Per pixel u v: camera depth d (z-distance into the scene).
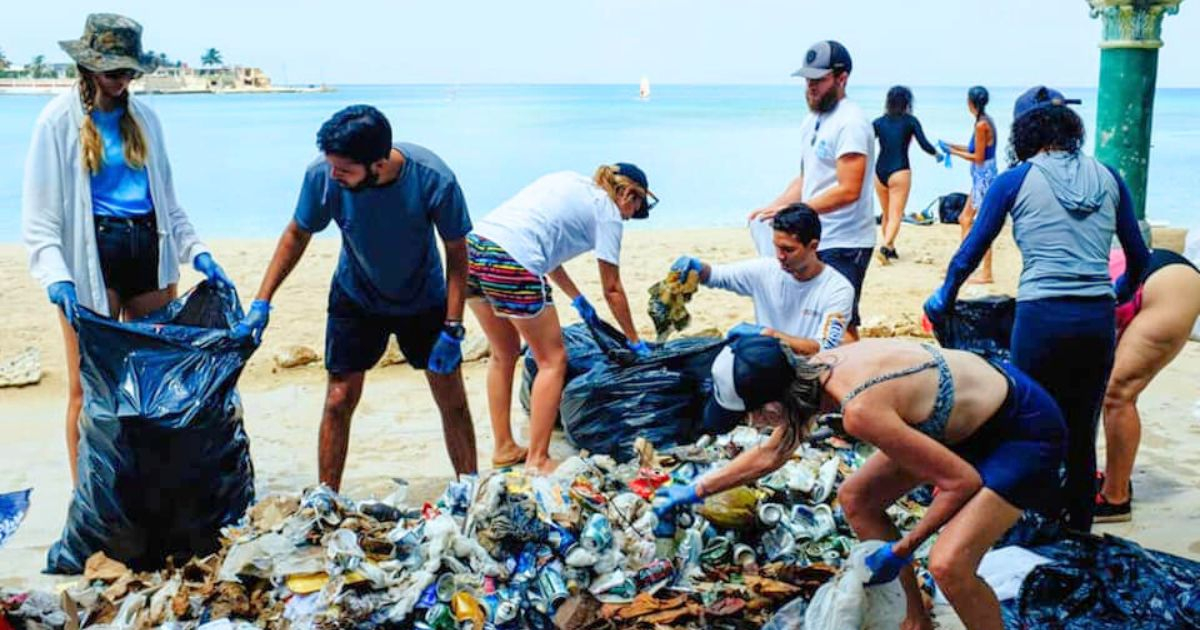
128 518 4.51
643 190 5.44
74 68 4.94
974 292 9.78
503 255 5.08
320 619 3.90
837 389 3.51
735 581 4.26
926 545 4.51
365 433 6.38
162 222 5.12
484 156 25.88
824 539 4.46
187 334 4.70
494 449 5.98
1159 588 4.11
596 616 3.96
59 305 4.72
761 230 6.11
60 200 4.82
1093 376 4.54
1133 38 8.11
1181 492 5.43
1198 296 4.88
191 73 174.50
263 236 14.70
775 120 48.94
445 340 5.03
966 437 3.56
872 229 5.98
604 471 4.92
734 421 5.31
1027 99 5.21
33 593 3.98
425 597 4.00
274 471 5.82
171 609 4.02
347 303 5.04
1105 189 4.52
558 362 5.30
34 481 5.66
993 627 3.64
